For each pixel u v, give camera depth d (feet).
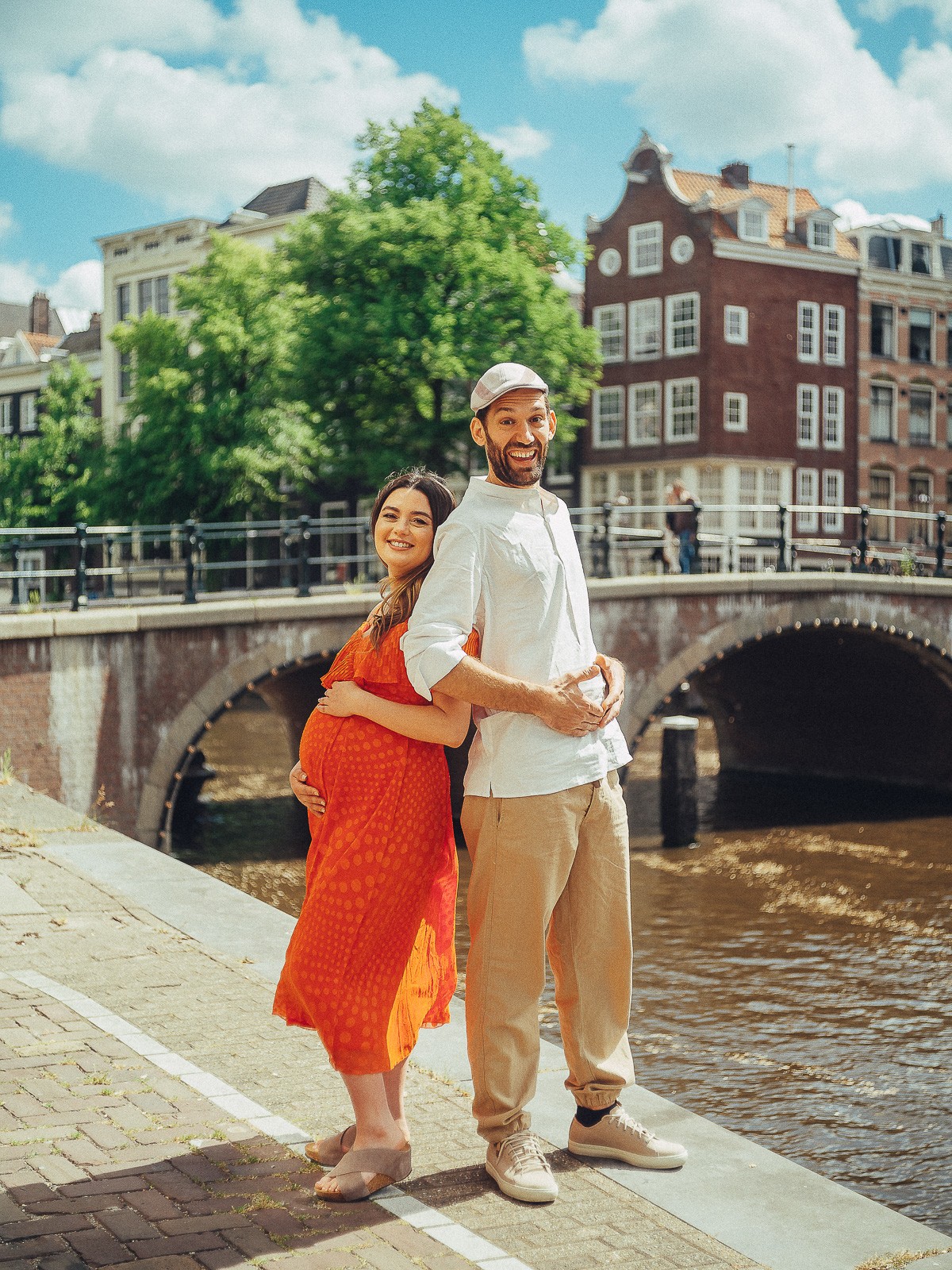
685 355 115.75
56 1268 8.04
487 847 9.89
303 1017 9.95
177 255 133.18
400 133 87.40
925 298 127.85
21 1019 13.03
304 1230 8.79
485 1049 9.86
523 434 9.92
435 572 9.70
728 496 114.93
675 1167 10.30
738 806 68.85
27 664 43.52
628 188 119.14
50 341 168.45
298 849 52.44
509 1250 8.71
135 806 45.83
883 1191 22.15
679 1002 33.32
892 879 49.44
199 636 47.21
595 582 57.62
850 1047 29.89
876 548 78.48
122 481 95.25
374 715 9.69
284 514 114.52
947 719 72.74
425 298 84.12
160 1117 10.67
